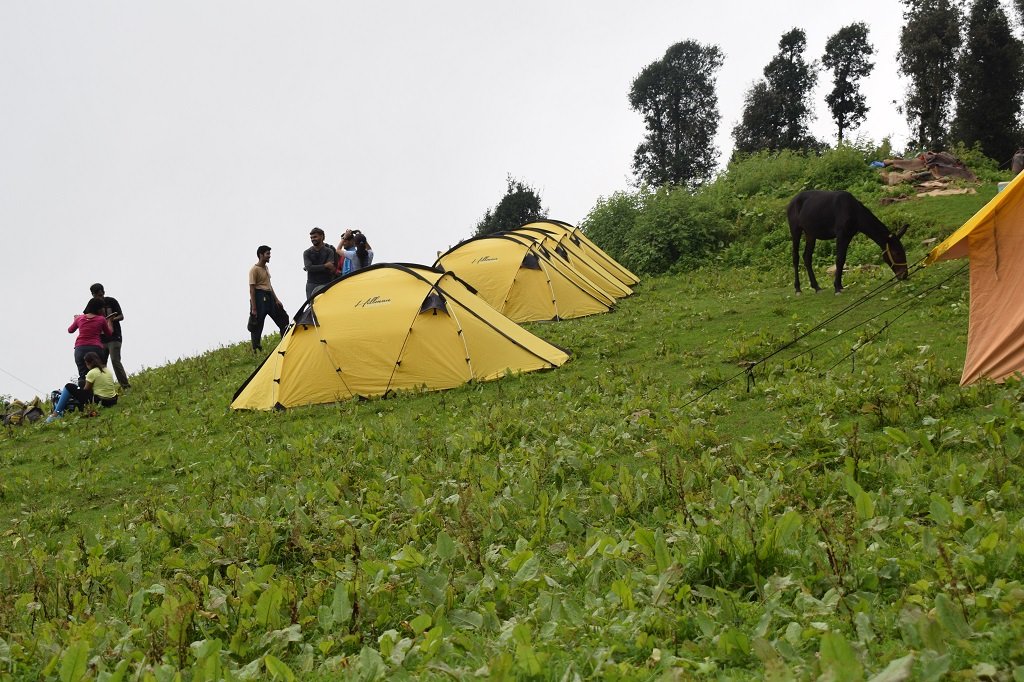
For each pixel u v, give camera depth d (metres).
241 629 4.62
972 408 7.68
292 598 5.15
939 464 6.16
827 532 4.61
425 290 13.09
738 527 5.00
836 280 15.65
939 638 3.43
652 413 9.36
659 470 6.92
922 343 10.81
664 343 13.73
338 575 5.48
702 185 30.20
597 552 5.20
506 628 4.36
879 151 27.95
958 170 25.78
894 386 8.48
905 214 22.41
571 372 12.70
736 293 19.22
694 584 4.56
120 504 9.30
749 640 3.68
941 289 13.63
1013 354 8.34
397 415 11.46
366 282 13.41
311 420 11.80
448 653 4.16
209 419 12.94
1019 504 5.24
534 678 3.70
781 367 10.77
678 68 73.50
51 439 13.71
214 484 9.09
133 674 4.41
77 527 8.59
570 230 23.61
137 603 5.29
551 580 4.84
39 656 4.84
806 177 27.53
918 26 55.78
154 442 12.25
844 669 3.10
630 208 28.23
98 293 16.58
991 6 53.75
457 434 9.48
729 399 9.59
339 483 8.09
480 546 5.96
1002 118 52.38
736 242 25.47
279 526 6.76
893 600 4.07
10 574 6.46
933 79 56.44
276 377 12.97
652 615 4.07
